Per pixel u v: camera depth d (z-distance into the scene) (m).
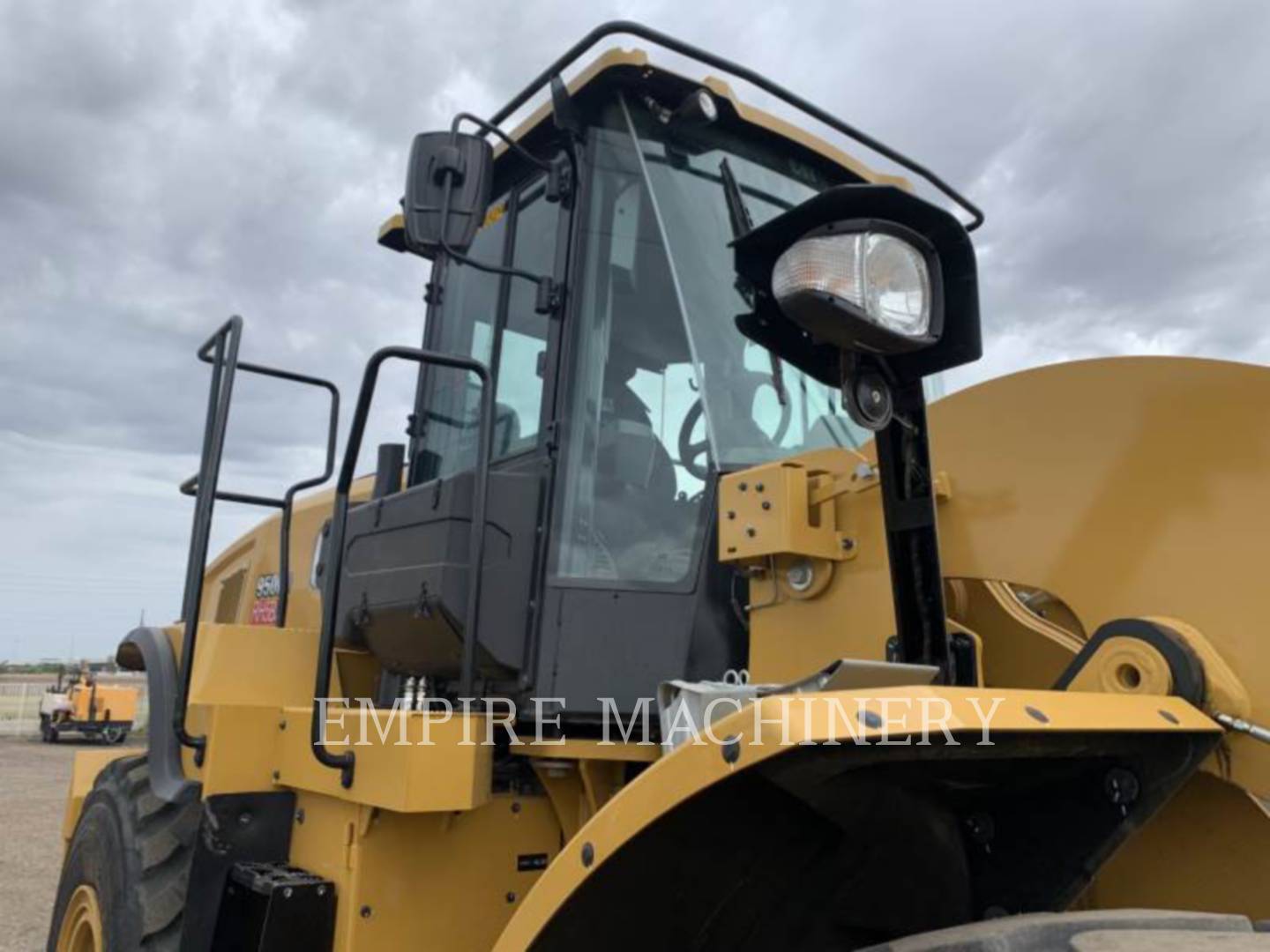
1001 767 1.67
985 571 2.07
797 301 1.69
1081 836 1.68
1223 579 1.76
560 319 2.70
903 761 1.53
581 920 1.62
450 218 2.36
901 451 1.96
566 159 2.83
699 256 2.71
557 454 2.59
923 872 1.74
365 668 3.23
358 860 2.35
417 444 3.39
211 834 2.62
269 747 2.76
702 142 2.86
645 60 2.71
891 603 2.11
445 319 3.39
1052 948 1.37
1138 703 1.61
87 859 3.19
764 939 1.80
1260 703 1.68
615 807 1.52
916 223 1.77
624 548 2.52
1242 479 1.77
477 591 2.34
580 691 2.43
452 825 2.44
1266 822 1.74
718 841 1.66
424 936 2.37
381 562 2.82
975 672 2.00
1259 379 1.78
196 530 2.75
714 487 2.45
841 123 2.76
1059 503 1.99
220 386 2.80
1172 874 1.83
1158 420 1.89
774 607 2.31
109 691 22.94
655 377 2.60
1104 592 1.91
